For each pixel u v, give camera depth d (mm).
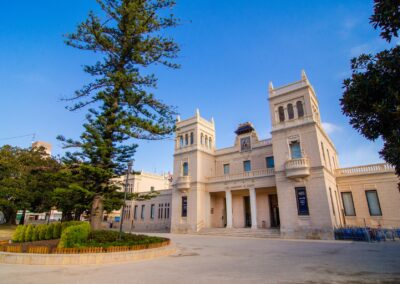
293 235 23203
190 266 9164
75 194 14023
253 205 28922
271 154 32094
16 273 7836
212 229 29656
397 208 23688
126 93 15617
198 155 34250
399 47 5805
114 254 10227
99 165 14211
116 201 14477
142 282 6691
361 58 6230
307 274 7605
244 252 13312
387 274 7449
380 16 5629
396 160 5551
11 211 32312
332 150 31797
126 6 15688
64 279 7047
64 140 14203
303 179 24047
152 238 14312
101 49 16234
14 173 28344
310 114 25281
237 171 34719
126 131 14555
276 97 28328
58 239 13812
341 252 12773
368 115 6066
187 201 33094
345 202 26828
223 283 6535
